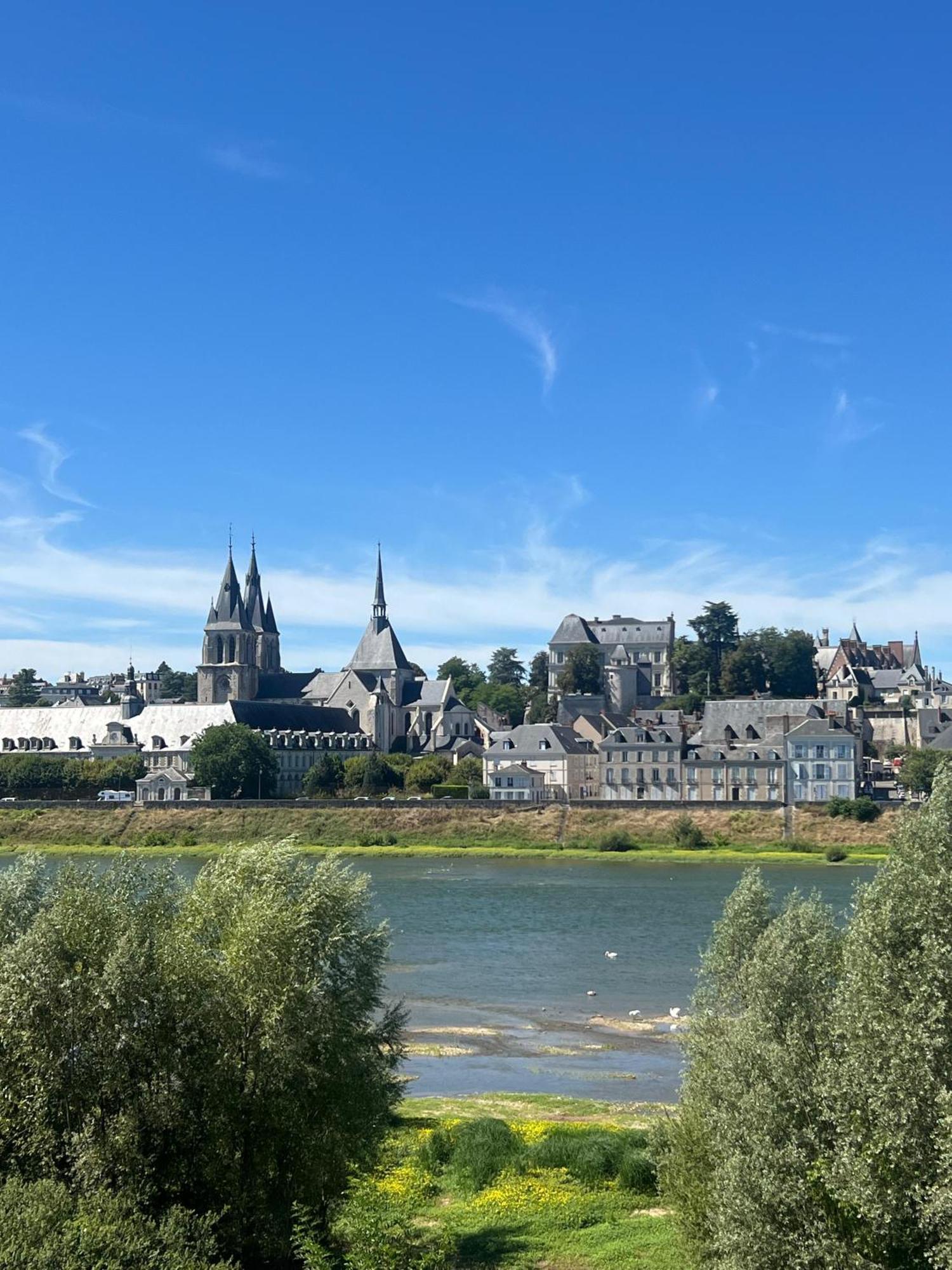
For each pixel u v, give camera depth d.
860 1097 32.72
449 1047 67.19
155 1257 33.16
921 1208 30.59
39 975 38.50
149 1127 37.97
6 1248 31.95
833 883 129.62
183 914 43.53
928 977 32.38
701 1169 37.03
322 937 41.59
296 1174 39.50
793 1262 31.55
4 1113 37.41
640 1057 65.06
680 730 198.50
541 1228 41.12
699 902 117.69
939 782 36.34
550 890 128.62
